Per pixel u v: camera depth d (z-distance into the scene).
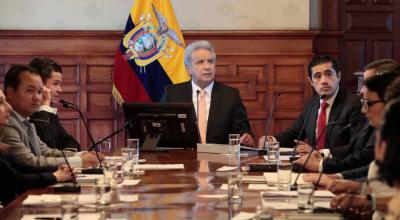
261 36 7.32
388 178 2.04
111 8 7.32
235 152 4.40
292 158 4.48
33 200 3.07
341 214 2.61
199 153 5.05
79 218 2.66
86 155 4.23
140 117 5.17
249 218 2.58
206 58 5.61
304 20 7.41
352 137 4.59
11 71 4.30
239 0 7.37
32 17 7.27
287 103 7.37
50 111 5.34
